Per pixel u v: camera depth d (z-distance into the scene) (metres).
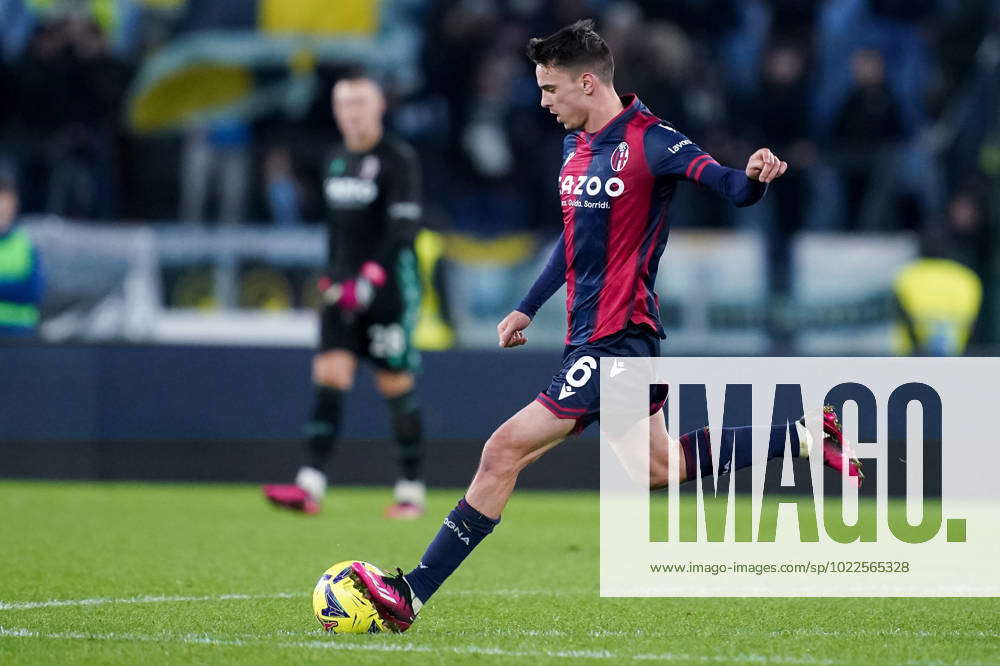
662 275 42.78
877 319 43.47
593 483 41.34
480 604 20.44
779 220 48.94
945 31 53.78
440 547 17.55
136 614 19.06
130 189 48.81
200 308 42.88
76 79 49.69
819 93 52.31
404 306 32.69
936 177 49.41
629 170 17.64
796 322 43.12
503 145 52.28
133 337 42.66
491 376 40.91
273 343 41.34
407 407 32.97
